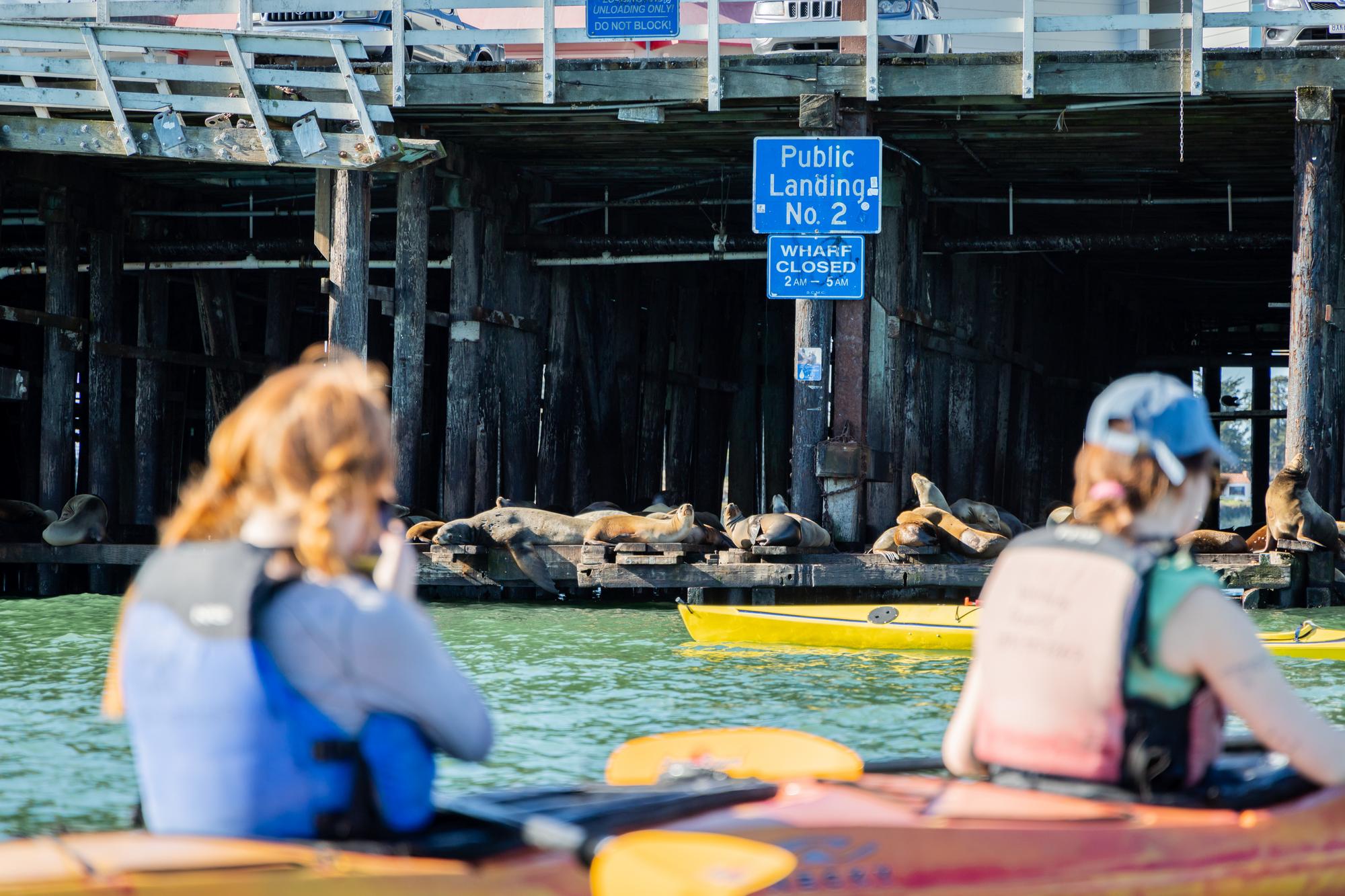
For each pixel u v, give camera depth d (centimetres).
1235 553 1352
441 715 277
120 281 1842
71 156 1730
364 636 266
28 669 993
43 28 1395
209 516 286
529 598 1573
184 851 264
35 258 1952
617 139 1645
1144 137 1616
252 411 277
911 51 1484
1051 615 325
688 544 1394
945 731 775
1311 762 306
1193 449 321
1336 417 1555
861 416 1421
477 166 1711
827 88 1402
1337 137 1499
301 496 271
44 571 1581
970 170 1839
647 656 1074
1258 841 329
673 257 1803
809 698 882
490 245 1769
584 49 1577
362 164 1408
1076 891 312
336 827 277
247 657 267
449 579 1445
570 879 293
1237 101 1411
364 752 276
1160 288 2994
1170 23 1348
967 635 1111
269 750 269
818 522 1430
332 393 276
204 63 1506
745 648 1124
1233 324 3700
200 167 1783
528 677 962
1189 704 319
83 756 704
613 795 362
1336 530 1345
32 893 255
